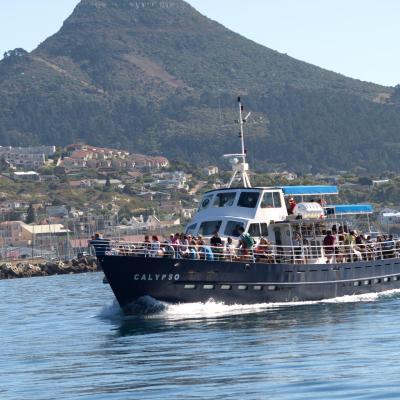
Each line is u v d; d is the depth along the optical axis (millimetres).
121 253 91688
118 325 89000
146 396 56531
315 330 78938
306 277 99875
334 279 103125
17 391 60219
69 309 118750
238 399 54531
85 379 62969
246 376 60625
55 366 68938
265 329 80750
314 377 58906
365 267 107562
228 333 79375
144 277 91000
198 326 84125
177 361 67312
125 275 91000
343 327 80062
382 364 61438
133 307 92500
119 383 60875
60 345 79688
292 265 98250
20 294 172625
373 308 93688
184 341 76312
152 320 89562
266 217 101438
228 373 61906
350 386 55844
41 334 89062
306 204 103750
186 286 92188
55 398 57500
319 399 53344
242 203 102125
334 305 97562
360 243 110625
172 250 93000
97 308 116312
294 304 98500
